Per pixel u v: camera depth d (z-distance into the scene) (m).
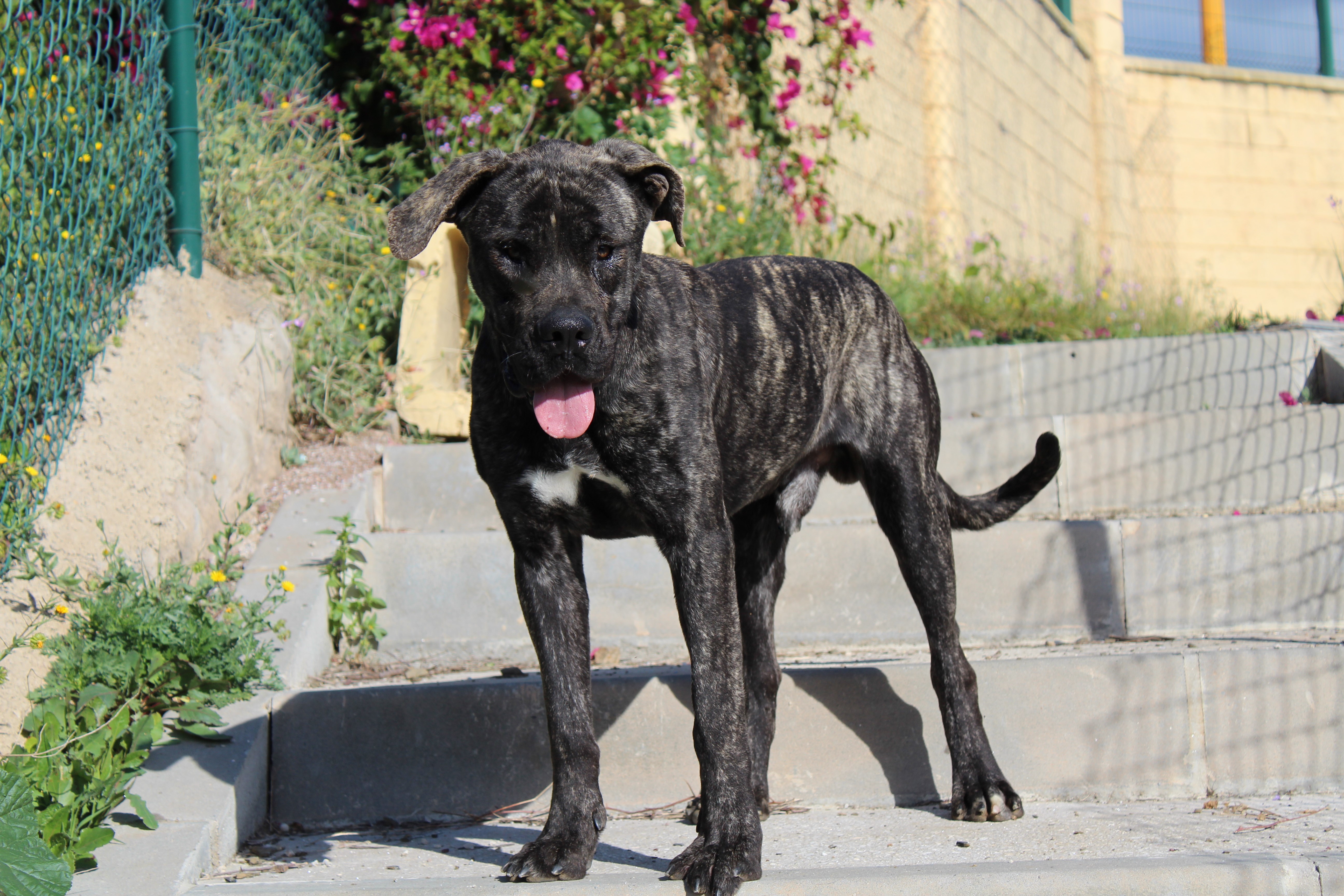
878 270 6.56
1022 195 10.58
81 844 2.32
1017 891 2.16
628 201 2.32
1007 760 2.95
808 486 3.03
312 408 4.65
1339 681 2.99
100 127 3.85
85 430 3.46
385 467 4.28
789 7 6.26
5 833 2.08
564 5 5.31
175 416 3.76
